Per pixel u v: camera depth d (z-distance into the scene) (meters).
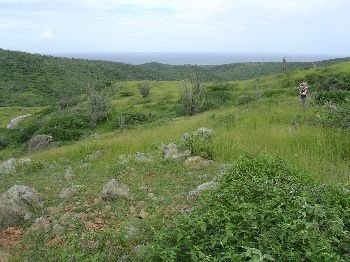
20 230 8.16
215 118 24.61
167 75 150.00
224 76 137.00
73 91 108.88
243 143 14.25
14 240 7.71
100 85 87.44
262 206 6.09
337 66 61.09
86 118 55.69
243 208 6.08
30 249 7.23
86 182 11.16
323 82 45.59
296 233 5.20
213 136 15.24
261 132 16.09
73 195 9.83
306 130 15.48
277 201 6.37
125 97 71.31
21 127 63.69
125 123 51.88
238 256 4.78
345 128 15.09
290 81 57.06
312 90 42.03
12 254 7.05
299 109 23.50
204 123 23.42
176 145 14.62
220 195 6.98
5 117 81.00
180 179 10.74
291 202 6.38
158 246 5.48
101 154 17.08
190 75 52.44
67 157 18.72
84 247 6.61
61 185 11.01
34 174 13.55
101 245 6.60
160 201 8.84
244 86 63.50
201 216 6.02
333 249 5.28
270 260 4.80
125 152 16.83
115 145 18.69
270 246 5.03
